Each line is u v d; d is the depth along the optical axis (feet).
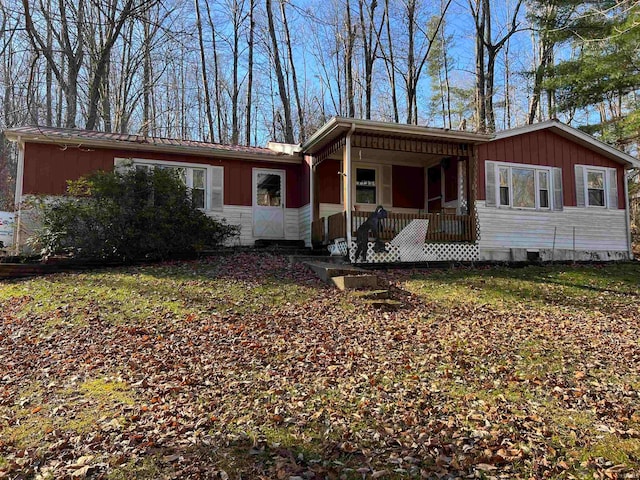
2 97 57.62
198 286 28.73
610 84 57.47
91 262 33.99
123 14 24.29
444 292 30.09
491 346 19.84
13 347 19.22
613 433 12.53
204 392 14.85
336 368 17.03
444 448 11.65
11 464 10.57
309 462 10.90
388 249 37.83
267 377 16.16
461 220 40.96
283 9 73.51
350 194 37.01
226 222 45.19
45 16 26.02
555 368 17.58
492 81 72.64
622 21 53.21
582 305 28.73
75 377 16.03
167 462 10.73
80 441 11.64
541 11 64.69
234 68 77.00
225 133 92.99
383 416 13.34
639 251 59.62
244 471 10.44
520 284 33.27
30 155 38.58
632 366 17.90
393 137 39.22
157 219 35.17
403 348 19.38
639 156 73.77
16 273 31.86
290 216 48.39
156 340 19.98
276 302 26.13
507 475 10.51
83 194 35.99
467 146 41.88
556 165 45.80
